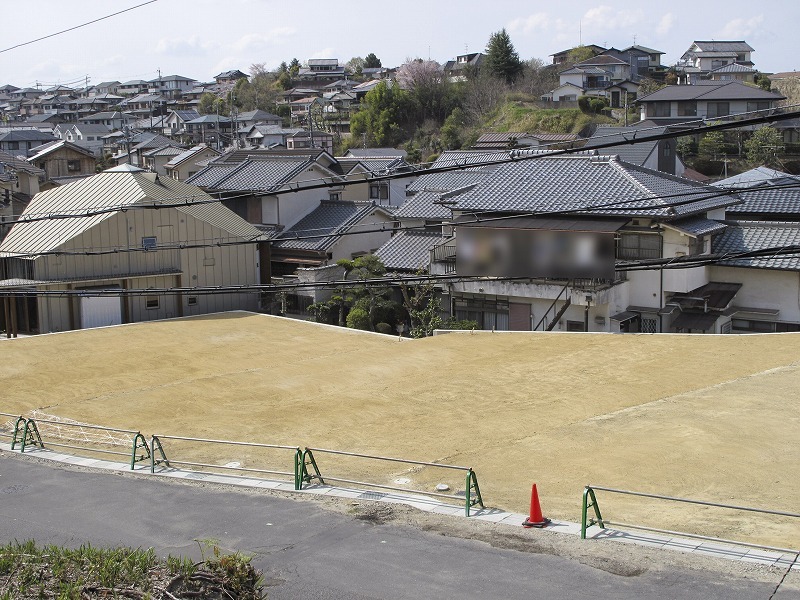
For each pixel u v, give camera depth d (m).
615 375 16.73
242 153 42.66
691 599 7.33
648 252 23.34
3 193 43.00
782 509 9.78
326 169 36.97
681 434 12.57
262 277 29.64
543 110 62.06
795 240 23.72
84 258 25.23
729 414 13.43
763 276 23.92
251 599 6.96
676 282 23.19
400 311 26.39
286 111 87.38
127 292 14.06
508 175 25.72
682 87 48.50
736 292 24.12
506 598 7.52
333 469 12.11
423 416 14.74
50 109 112.88
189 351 21.48
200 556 8.68
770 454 11.59
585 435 12.95
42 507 10.62
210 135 81.69
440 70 74.88
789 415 13.20
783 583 7.60
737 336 19.25
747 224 25.02
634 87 62.50
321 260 32.84
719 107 46.62
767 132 43.75
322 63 110.50
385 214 35.09
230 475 11.91
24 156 65.56
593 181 23.81
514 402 15.30
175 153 62.34
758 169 31.28
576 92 64.06
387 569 8.27
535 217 22.81
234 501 10.65
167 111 105.94
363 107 74.88
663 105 47.97
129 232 26.08
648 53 75.69
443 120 69.62
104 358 20.58
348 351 21.17
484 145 53.38
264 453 13.12
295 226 35.06
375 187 43.81
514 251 16.80
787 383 15.05
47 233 25.83
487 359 18.91
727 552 8.41
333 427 14.36
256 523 9.77
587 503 9.02
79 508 10.54
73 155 57.00
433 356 19.61
